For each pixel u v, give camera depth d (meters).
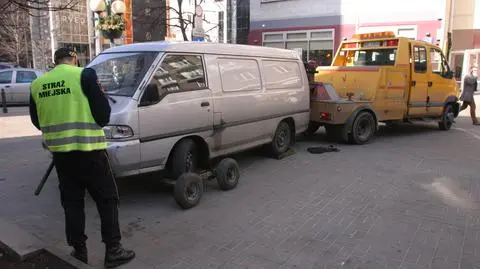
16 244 4.04
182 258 4.19
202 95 6.16
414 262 4.10
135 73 5.67
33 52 42.00
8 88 17.72
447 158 8.41
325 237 4.66
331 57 23.59
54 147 3.74
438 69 11.73
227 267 4.00
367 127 9.88
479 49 25.41
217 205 5.68
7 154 8.61
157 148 5.55
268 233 4.77
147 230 4.87
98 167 3.82
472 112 13.59
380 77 9.88
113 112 5.20
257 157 8.34
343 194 6.11
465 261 4.12
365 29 22.36
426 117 11.59
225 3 34.03
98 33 17.09
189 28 30.80
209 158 6.43
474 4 25.22
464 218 5.22
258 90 7.35
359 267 4.00
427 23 20.62
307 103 8.84
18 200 5.84
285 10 25.16
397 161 8.11
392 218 5.21
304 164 7.84
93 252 4.33
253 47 7.46
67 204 3.91
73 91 3.68
